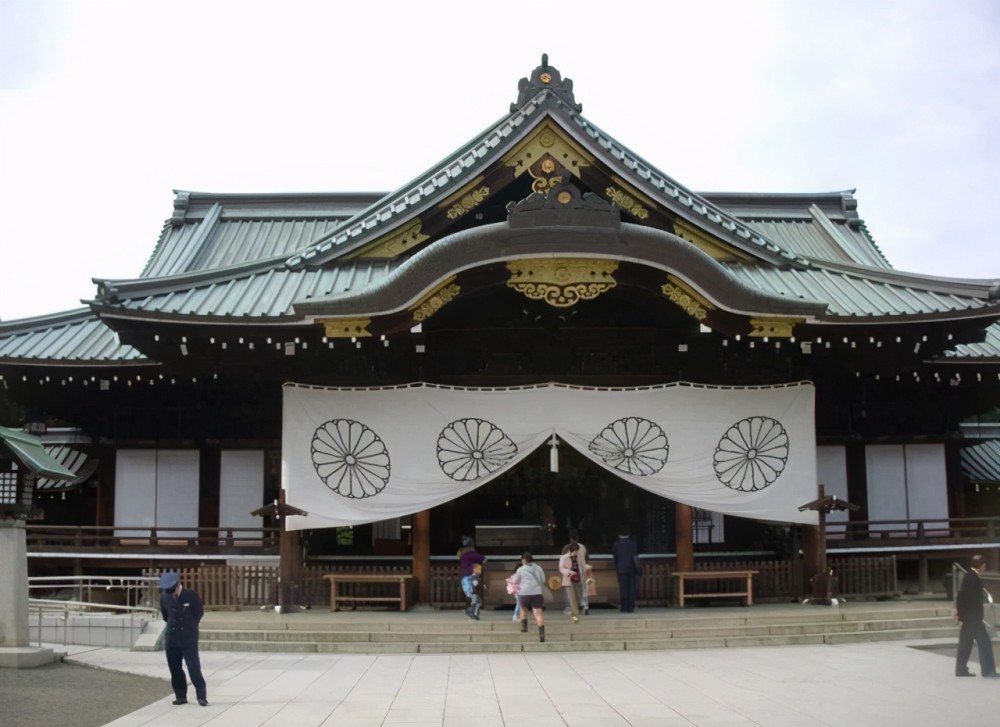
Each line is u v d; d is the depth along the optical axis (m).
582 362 23.88
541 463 25.61
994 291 22.50
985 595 21.52
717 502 22.67
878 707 13.09
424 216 23.50
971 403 27.02
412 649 18.83
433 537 25.48
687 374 23.94
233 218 34.34
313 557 23.64
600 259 21.12
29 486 16.59
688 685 14.91
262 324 21.34
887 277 24.14
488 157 22.45
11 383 24.62
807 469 23.06
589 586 21.17
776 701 13.53
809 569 23.42
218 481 25.52
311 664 17.30
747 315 21.73
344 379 23.34
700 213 23.70
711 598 23.20
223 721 12.27
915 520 25.64
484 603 22.67
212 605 22.23
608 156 22.64
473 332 23.72
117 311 20.83
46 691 13.90
